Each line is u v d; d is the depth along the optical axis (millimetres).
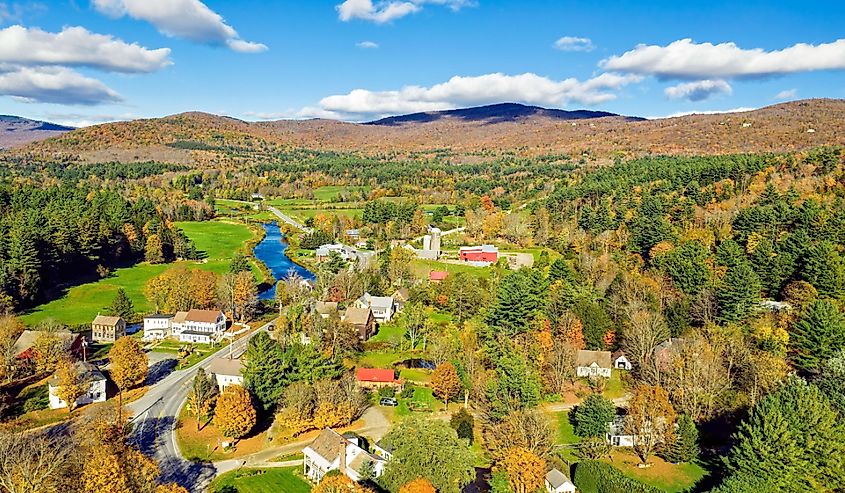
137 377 109250
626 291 135375
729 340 105312
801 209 156125
